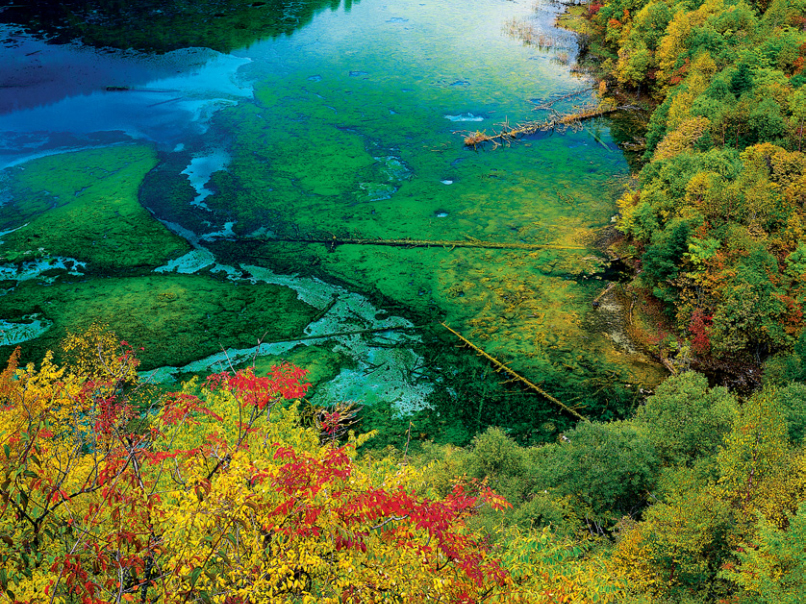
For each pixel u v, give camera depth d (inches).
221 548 593.9
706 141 3378.4
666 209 3026.6
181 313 2842.0
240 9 6688.0
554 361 2630.4
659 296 2768.2
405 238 3400.6
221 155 4173.2
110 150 4195.4
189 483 627.2
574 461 1756.9
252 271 3147.1
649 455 1704.0
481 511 1592.0
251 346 2679.6
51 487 587.5
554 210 3636.8
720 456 1491.1
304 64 5516.7
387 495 619.5
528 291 3016.7
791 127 3309.5
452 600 642.8
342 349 2677.2
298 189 3833.7
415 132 4498.0
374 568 634.8
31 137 4318.4
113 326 2746.1
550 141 4384.8
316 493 604.4
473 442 2277.3
